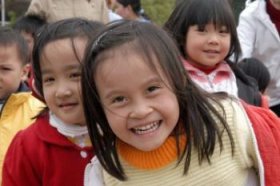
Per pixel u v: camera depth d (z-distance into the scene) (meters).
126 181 2.02
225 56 3.25
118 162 2.01
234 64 3.33
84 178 2.19
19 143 2.35
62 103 2.23
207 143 1.95
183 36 3.24
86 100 1.93
